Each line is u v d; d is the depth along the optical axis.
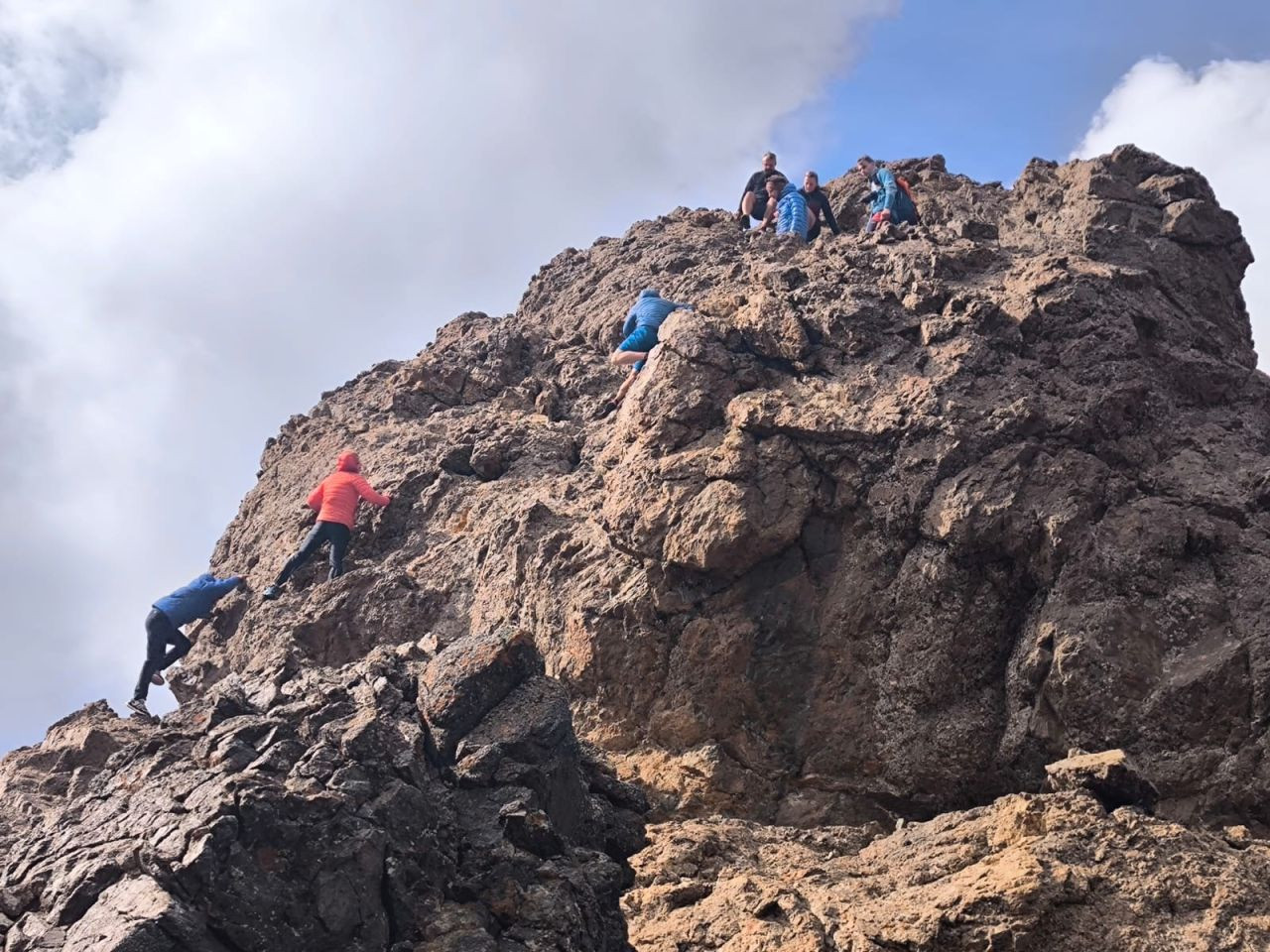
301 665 10.84
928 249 16.08
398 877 8.80
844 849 12.28
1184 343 15.73
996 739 13.11
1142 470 13.92
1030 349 14.62
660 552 14.06
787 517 13.84
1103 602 12.98
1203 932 9.69
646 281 21.72
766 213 22.81
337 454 19.64
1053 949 9.66
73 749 14.43
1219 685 12.59
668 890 11.08
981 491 13.40
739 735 13.55
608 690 13.95
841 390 14.59
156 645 16.70
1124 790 10.94
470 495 17.50
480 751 9.79
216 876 8.29
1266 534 13.55
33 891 8.68
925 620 13.44
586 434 18.36
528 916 9.02
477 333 22.05
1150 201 17.47
